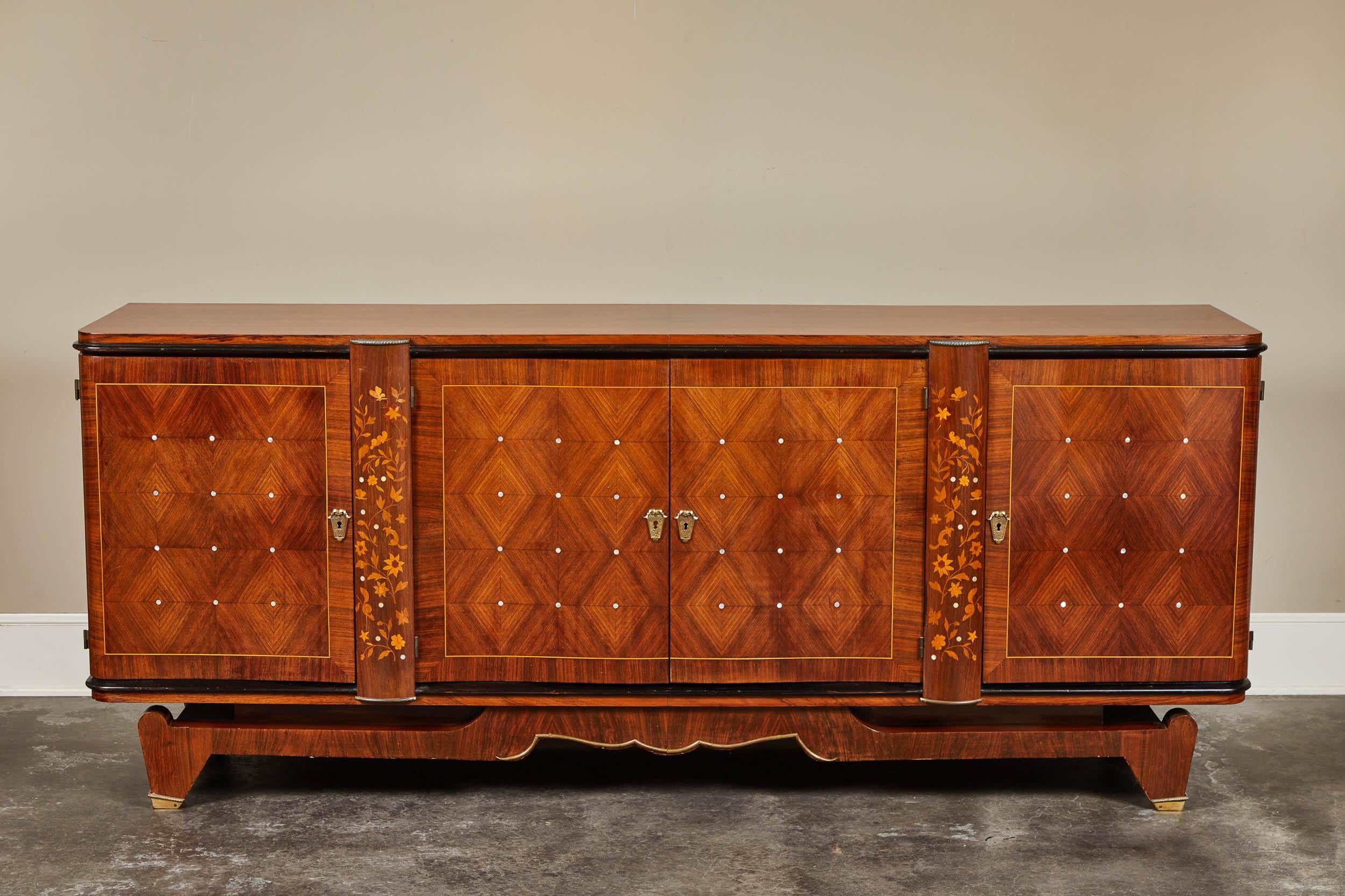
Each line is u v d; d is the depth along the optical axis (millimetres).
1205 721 3666
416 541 3016
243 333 2957
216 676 3086
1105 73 3658
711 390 2953
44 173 3689
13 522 3840
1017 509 2998
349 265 3750
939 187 3711
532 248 3746
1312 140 3676
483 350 2941
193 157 3693
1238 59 3646
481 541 3018
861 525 3008
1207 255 3738
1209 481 2990
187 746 3086
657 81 3660
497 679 3074
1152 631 3049
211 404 2977
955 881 2760
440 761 3404
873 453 2979
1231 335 2934
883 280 3762
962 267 3754
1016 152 3695
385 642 3033
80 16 3617
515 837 2963
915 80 3662
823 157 3699
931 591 3012
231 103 3666
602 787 3234
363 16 3627
